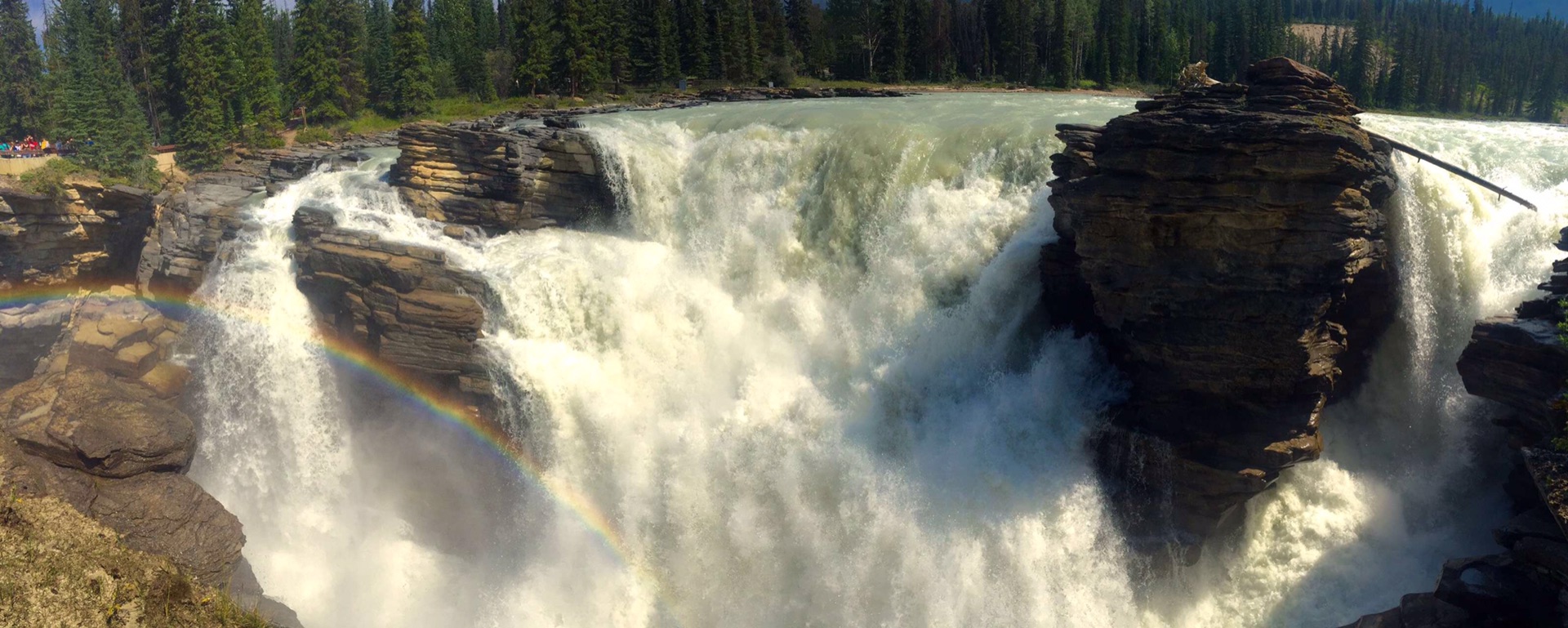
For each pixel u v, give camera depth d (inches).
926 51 3791.8
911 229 1283.2
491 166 1473.9
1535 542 747.4
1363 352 1030.4
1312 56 4471.0
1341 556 985.5
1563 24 5477.4
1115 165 944.3
